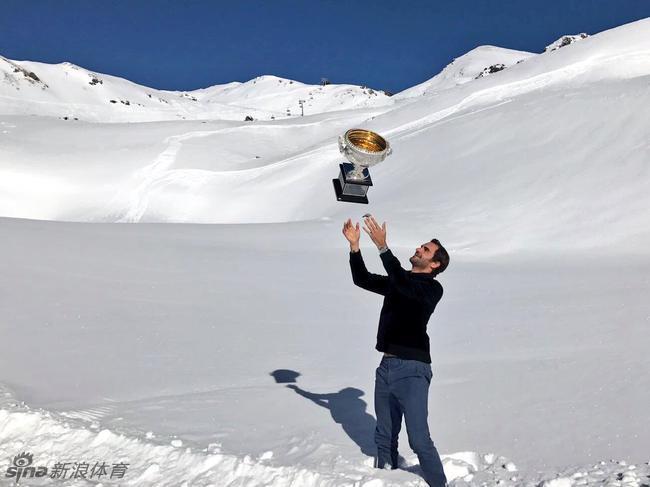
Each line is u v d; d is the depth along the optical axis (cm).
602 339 866
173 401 620
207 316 1046
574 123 3216
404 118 4922
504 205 2516
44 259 1400
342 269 1541
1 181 4750
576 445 481
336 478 411
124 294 1168
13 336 881
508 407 582
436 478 405
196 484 429
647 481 382
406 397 417
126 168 5103
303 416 568
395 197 3006
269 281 1370
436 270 439
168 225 2133
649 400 582
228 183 4756
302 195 4244
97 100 14100
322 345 885
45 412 558
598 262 1842
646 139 2795
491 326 997
